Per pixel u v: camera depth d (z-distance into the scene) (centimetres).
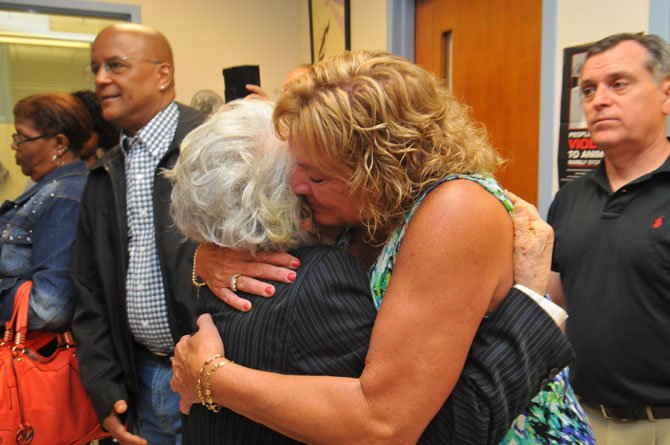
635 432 126
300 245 74
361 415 61
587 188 143
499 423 63
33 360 151
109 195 149
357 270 70
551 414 75
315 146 62
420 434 62
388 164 61
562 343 67
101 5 331
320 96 62
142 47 148
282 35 375
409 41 261
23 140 178
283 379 65
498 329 66
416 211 64
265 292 69
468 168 66
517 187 200
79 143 187
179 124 147
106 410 142
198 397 72
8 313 160
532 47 188
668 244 119
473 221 61
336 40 312
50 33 334
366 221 69
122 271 143
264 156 71
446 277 61
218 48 358
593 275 132
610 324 127
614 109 128
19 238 163
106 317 150
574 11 161
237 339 69
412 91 61
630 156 131
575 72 161
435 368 61
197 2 351
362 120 60
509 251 68
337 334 65
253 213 70
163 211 137
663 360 121
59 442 152
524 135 195
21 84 334
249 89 167
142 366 150
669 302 119
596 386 130
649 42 127
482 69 216
